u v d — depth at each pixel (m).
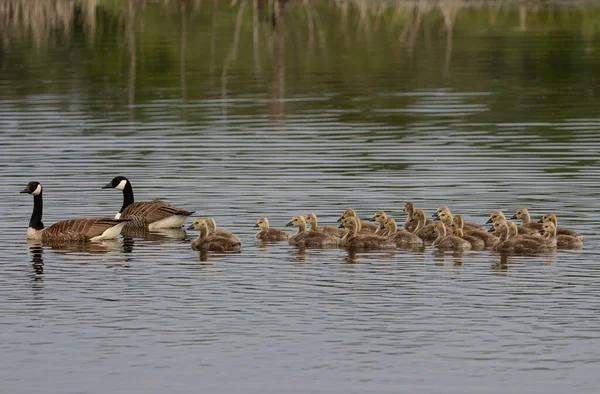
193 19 75.38
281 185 31.78
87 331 19.36
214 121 44.28
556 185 31.25
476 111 45.94
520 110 46.09
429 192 30.61
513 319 19.69
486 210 28.47
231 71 58.50
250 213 28.52
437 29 71.19
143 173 33.91
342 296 21.22
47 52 64.38
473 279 22.38
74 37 69.56
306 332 19.17
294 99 49.72
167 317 20.03
